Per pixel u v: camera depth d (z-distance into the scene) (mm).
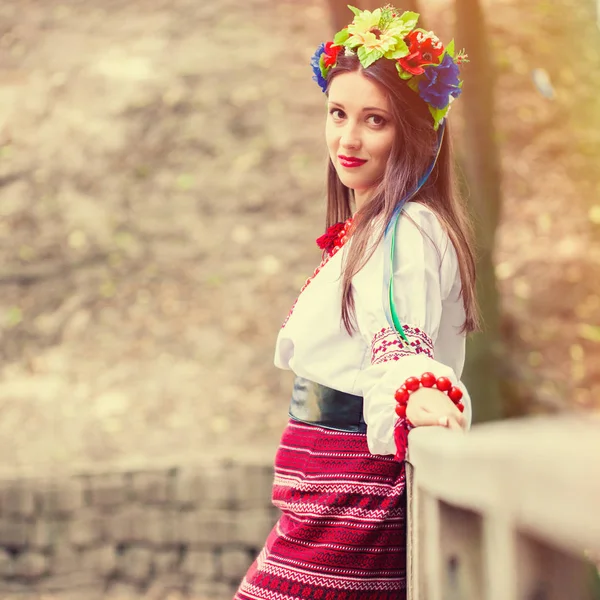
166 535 6238
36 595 6270
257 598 1829
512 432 867
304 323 1854
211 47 10781
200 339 8312
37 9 11688
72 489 6344
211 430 7320
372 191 1923
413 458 1427
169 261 9062
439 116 1872
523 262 8703
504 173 9438
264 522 6160
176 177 9711
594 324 8219
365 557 1760
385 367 1650
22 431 7398
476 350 5562
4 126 10289
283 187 9492
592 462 650
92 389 7902
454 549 1194
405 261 1760
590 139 9875
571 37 10766
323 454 1816
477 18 5406
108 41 11102
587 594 912
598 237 9047
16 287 9008
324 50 1950
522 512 787
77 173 9828
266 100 10188
